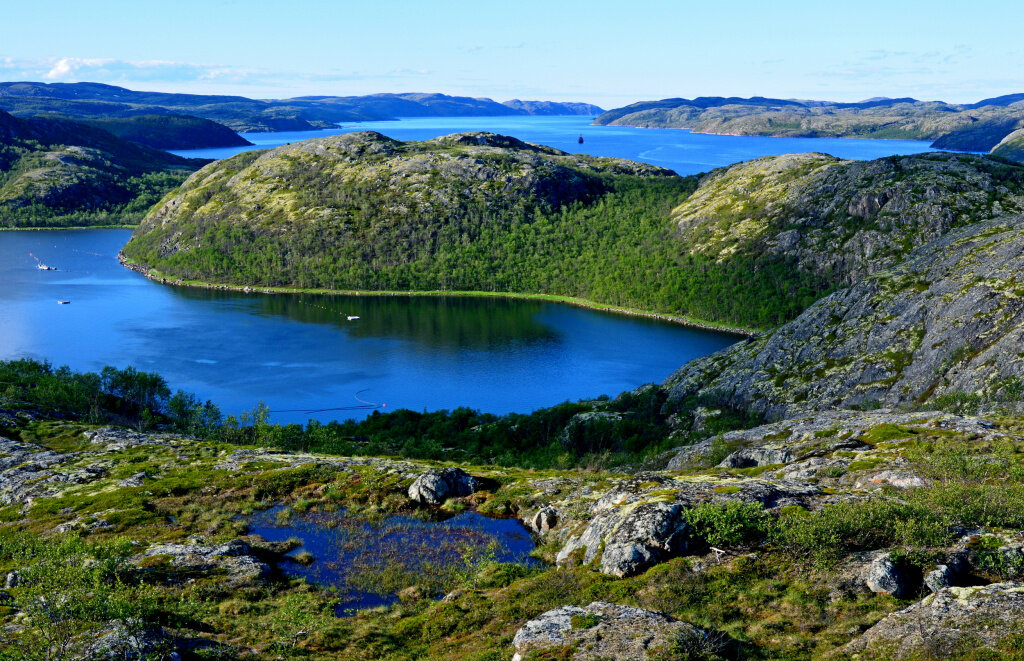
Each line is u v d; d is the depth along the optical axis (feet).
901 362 498.69
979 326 470.80
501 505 238.48
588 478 259.39
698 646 115.44
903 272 600.80
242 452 346.33
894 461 217.97
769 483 190.19
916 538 139.13
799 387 525.34
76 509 254.27
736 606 133.59
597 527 177.99
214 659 128.67
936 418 281.13
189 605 154.81
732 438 356.38
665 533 159.22
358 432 529.86
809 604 129.49
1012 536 139.74
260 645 139.85
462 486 254.68
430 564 193.77
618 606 130.72
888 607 124.36
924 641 106.83
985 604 110.42
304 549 209.05
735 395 556.10
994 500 155.33
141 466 317.63
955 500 156.35
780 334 616.80
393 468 291.58
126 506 252.62
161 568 181.78
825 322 591.37
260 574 182.29
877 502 157.58
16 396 491.31
